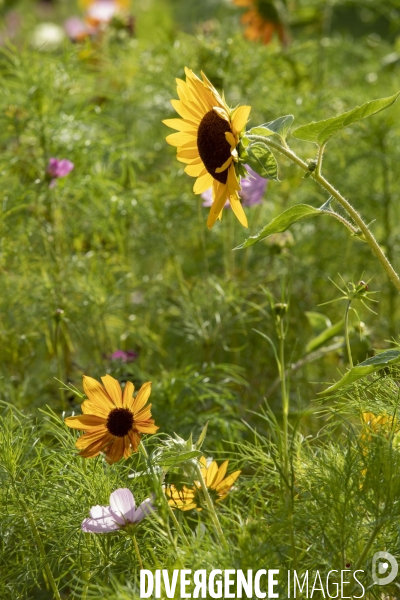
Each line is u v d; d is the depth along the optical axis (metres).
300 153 2.31
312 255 2.35
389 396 1.70
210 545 1.55
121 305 2.16
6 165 2.14
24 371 2.12
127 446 1.61
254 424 2.05
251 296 2.25
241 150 1.57
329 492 1.57
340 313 2.28
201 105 1.60
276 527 1.55
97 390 1.61
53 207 2.15
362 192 2.37
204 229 2.30
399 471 1.56
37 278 2.07
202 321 2.14
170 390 1.93
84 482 1.67
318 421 2.04
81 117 2.15
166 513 1.52
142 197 2.20
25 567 1.65
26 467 1.68
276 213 2.34
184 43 2.35
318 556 1.57
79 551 1.64
